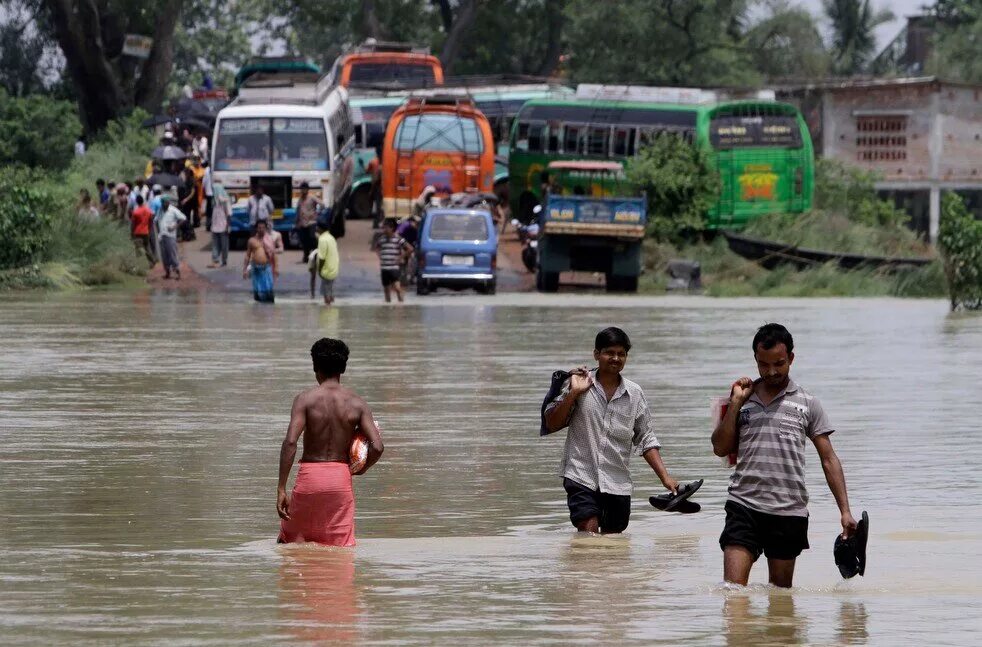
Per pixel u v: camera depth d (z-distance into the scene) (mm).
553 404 26578
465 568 23828
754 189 117938
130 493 30641
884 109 152125
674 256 111688
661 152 115438
